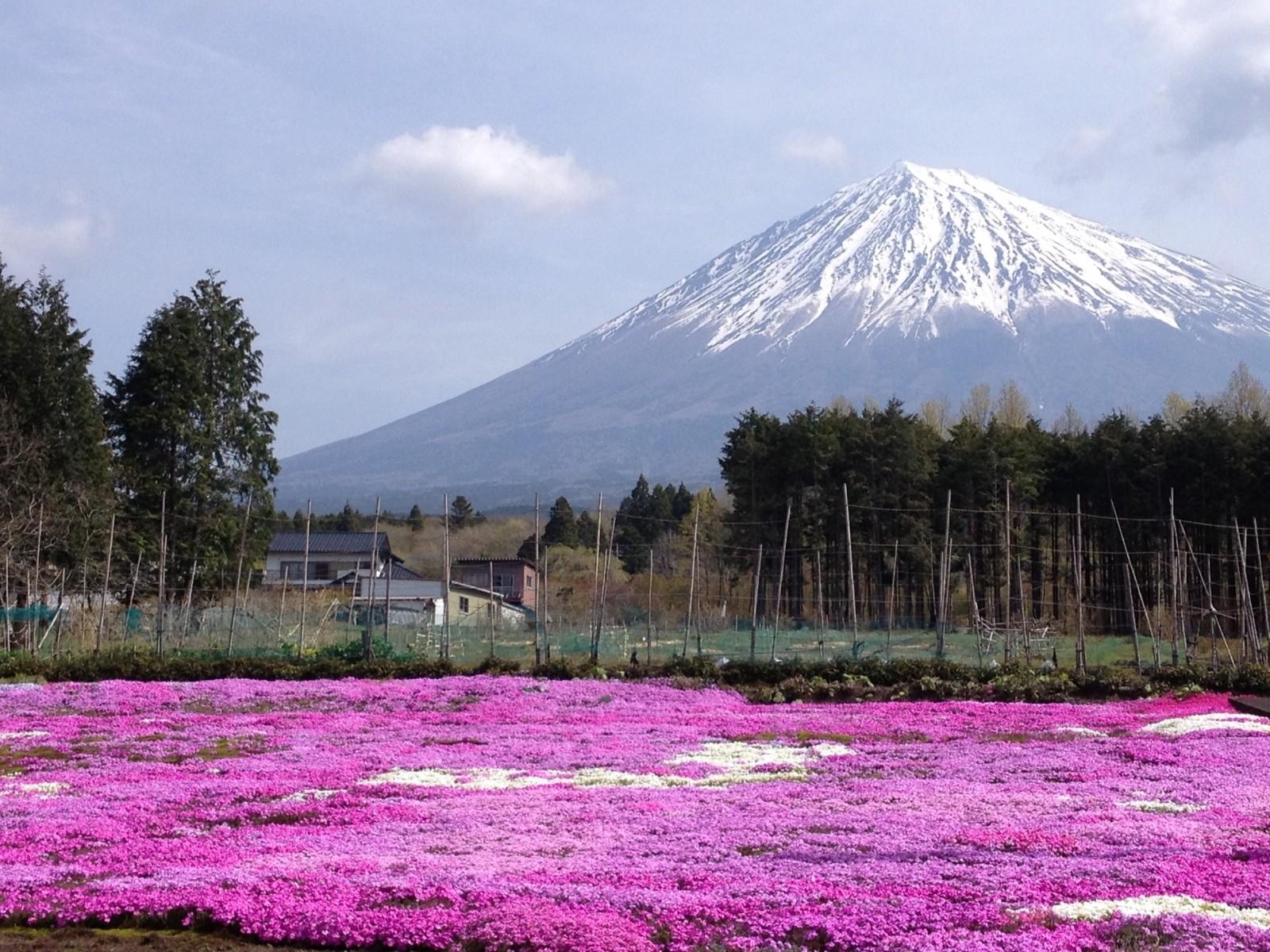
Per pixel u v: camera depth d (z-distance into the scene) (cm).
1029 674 4131
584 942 1273
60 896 1505
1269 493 7750
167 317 7188
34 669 4425
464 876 1534
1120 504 8306
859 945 1265
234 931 1414
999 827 1778
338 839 1812
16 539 5391
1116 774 2314
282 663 4478
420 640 5109
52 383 6344
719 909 1377
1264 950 1194
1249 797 2045
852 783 2258
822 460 8206
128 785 2308
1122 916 1291
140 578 6469
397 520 14775
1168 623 6350
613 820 1903
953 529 8294
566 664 4375
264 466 7569
